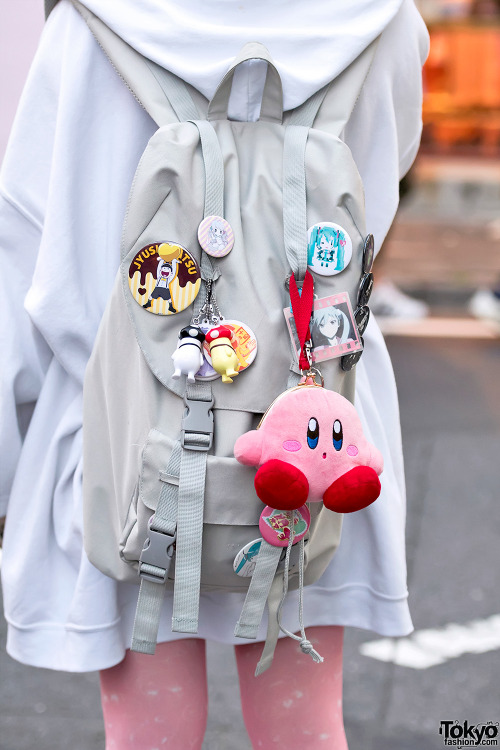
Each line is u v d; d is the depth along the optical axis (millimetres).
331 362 1333
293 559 1348
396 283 7758
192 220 1304
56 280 1417
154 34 1348
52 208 1407
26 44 2385
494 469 4297
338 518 1445
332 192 1323
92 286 1464
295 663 1559
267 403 1310
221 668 2865
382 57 1467
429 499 3984
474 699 2660
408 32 1492
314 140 1354
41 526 1529
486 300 6969
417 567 3408
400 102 1547
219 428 1302
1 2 2363
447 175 13867
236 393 1299
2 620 3066
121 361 1360
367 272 1337
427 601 3182
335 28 1403
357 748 2445
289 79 1376
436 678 2760
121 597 1521
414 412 5012
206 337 1276
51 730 2559
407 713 2598
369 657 2869
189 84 1379
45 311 1426
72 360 1474
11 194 1457
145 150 1323
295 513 1296
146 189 1306
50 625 1552
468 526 3740
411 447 4535
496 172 14266
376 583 1597
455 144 15547
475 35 15031
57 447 1516
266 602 1349
